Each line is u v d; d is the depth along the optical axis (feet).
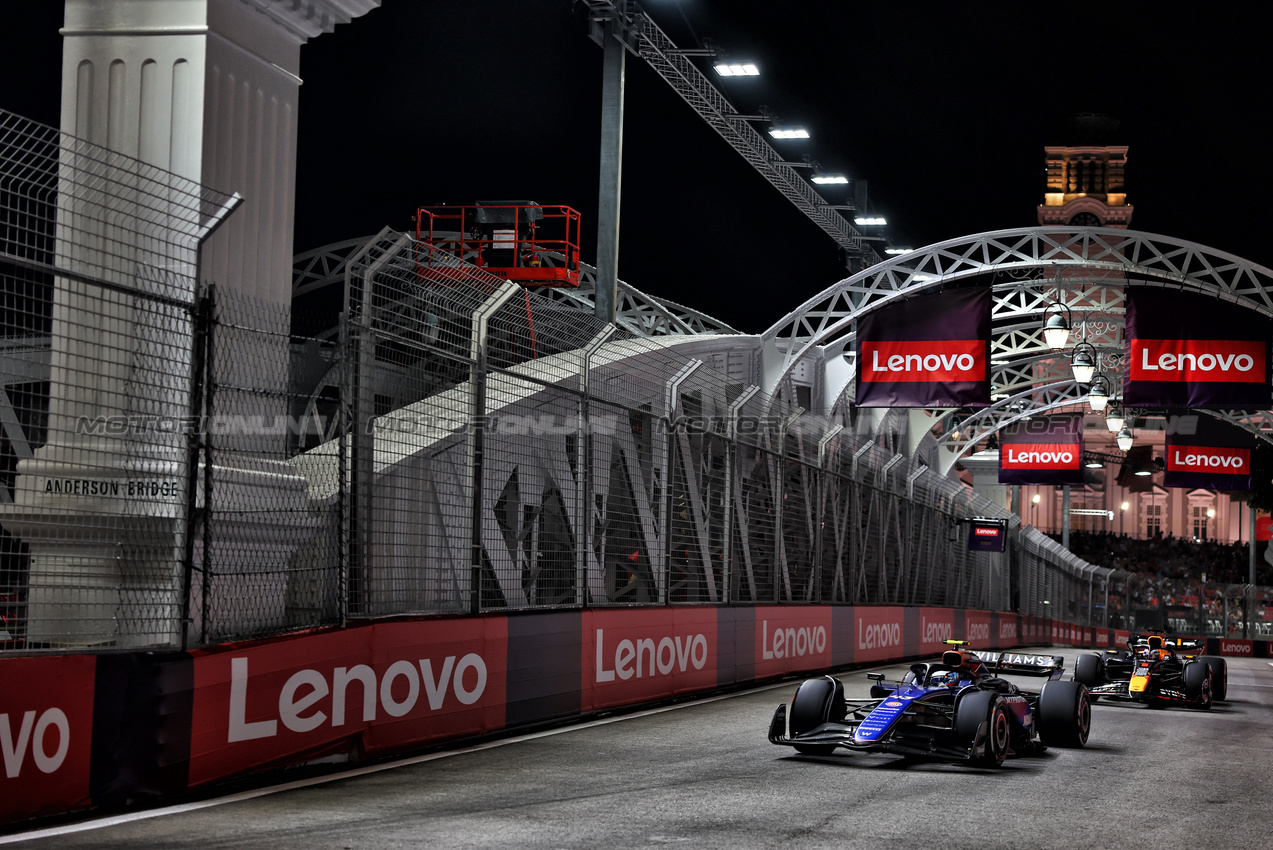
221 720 25.08
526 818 23.04
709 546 55.52
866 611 77.61
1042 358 104.94
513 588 38.75
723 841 21.39
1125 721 49.65
